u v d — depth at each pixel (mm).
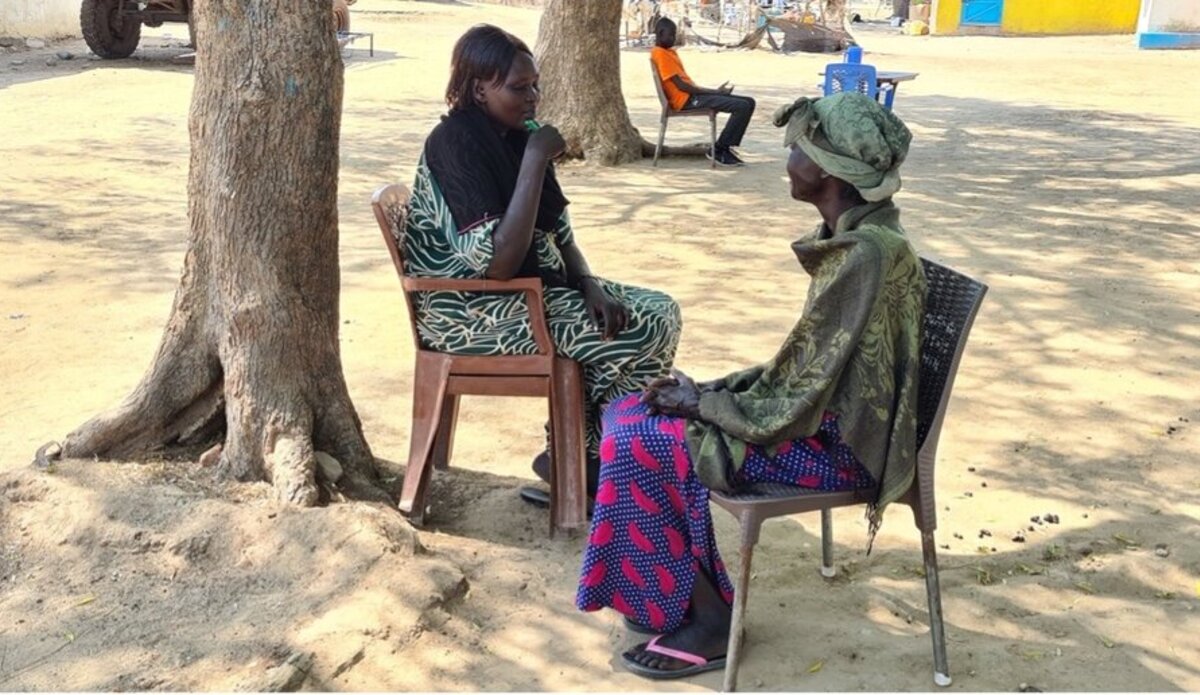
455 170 3387
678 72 10469
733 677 2816
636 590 2994
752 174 10188
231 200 3582
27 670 2869
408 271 3570
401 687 2850
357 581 3193
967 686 2887
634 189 9406
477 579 3363
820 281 2719
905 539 3656
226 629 3025
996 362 5285
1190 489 4008
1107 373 5152
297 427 3678
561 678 2928
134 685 2803
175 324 3854
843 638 3090
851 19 33062
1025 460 4242
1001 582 3387
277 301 3648
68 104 13477
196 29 3596
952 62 21328
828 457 2805
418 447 3656
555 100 10617
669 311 3652
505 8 32875
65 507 3498
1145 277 6750
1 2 19609
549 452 3758
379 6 31031
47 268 6699
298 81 3537
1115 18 28859
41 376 4992
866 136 2613
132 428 3812
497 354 3568
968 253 7312
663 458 2875
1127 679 2910
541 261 3658
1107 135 12633
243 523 3408
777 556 3539
